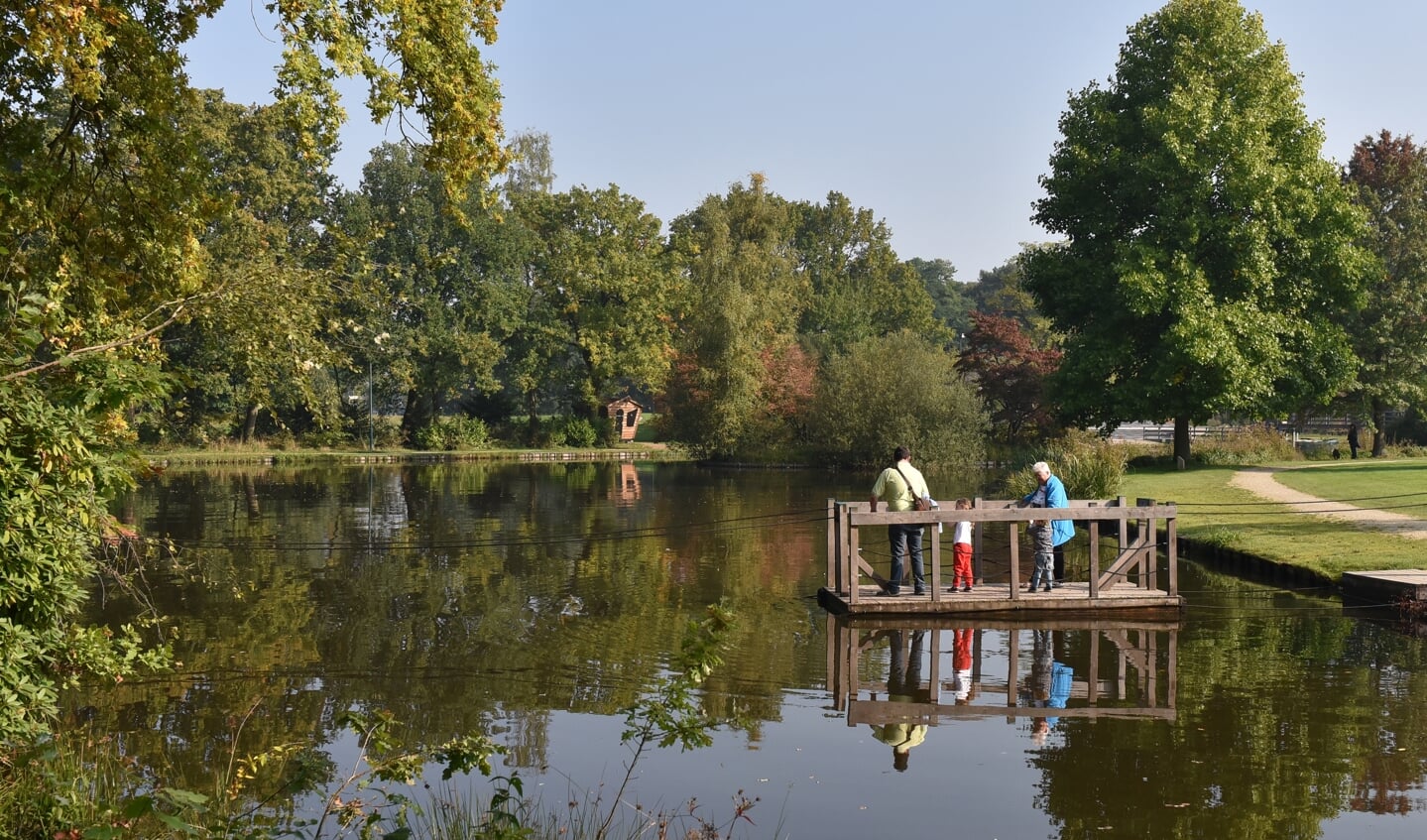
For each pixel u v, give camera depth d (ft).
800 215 319.47
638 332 225.35
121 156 39.93
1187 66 116.98
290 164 170.50
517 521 91.20
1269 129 118.52
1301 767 28.22
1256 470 114.11
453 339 205.26
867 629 46.70
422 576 60.95
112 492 25.09
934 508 52.03
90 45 32.99
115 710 33.91
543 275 228.84
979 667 39.78
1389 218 142.20
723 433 180.34
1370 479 96.84
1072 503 53.52
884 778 27.91
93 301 34.58
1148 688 36.45
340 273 42.57
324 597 54.19
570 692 36.27
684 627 46.85
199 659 41.01
